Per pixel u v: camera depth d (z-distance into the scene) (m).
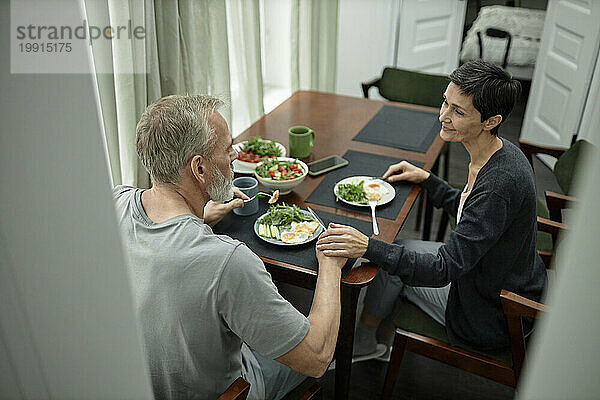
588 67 3.05
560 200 1.92
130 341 0.38
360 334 2.02
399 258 1.40
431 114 2.38
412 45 4.18
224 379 1.18
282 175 1.71
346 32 3.86
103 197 0.33
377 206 1.67
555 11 3.39
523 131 3.89
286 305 1.09
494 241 1.39
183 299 1.05
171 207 1.13
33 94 0.29
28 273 0.31
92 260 0.34
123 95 1.99
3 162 0.29
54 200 0.31
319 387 1.37
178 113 1.08
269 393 1.40
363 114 2.38
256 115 3.09
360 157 1.99
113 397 0.38
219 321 1.08
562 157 2.10
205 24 2.37
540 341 0.24
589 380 0.21
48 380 0.34
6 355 0.32
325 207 1.67
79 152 0.31
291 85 3.51
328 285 1.30
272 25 3.60
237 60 2.90
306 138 1.94
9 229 0.30
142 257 1.07
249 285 1.05
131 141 2.07
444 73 4.51
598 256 0.20
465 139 1.47
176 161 1.09
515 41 4.87
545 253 1.71
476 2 5.27
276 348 1.08
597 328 0.20
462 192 1.68
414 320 1.67
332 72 3.82
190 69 2.32
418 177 1.80
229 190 1.21
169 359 1.11
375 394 1.92
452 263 1.40
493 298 1.52
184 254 1.05
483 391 1.94
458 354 1.55
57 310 0.33
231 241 1.09
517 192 1.38
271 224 1.54
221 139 1.15
